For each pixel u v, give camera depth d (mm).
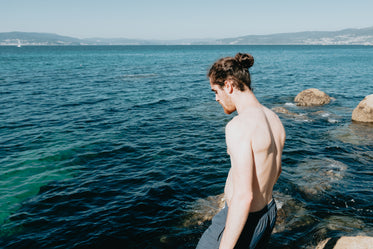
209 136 10008
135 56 74438
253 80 26594
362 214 5137
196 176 6871
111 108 14422
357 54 85500
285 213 5172
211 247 1906
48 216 5273
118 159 7965
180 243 4504
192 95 18625
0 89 19719
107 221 5105
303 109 14547
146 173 7070
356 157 8000
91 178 6809
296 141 9391
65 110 13844
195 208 5477
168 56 75438
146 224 5008
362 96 18531
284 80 26750
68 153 8336
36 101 15922
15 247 4445
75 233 4785
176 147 8898
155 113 13469
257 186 1662
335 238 3480
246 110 1698
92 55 77688
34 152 8375
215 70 1784
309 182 6387
